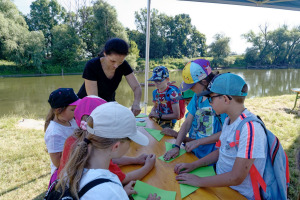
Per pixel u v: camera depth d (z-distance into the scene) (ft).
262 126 3.84
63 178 2.68
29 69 96.84
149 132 7.29
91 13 127.54
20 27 96.37
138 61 118.62
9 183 10.09
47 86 64.54
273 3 13.24
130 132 2.87
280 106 24.04
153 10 156.76
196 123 6.19
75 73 102.99
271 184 4.03
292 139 14.19
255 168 3.86
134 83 8.24
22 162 12.09
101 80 7.57
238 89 3.89
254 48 158.61
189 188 4.26
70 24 125.59
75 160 2.70
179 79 74.08
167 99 8.84
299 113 20.04
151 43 155.53
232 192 4.19
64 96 4.76
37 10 134.31
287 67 154.61
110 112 2.77
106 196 2.45
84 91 8.14
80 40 117.39
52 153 4.81
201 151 6.09
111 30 114.83
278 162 3.97
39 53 95.86
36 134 16.98
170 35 173.68
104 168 2.85
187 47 184.44
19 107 37.06
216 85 4.06
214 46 163.53
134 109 7.78
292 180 9.09
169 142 6.48
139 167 5.09
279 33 151.94
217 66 155.02
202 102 5.94
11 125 19.42
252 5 13.09
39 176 10.70
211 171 4.85
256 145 3.63
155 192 4.10
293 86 57.82
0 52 93.35
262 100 27.68
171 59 154.20
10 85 65.72
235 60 161.68
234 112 4.06
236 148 4.05
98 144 2.74
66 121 5.06
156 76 8.62
